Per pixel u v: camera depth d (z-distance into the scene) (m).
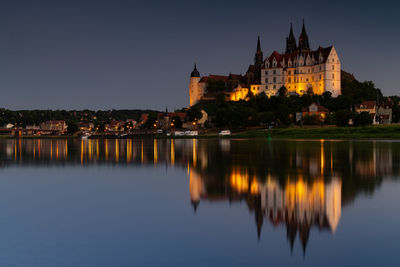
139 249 22.50
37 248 22.86
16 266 20.44
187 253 21.80
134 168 60.69
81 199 36.06
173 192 38.69
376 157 72.56
